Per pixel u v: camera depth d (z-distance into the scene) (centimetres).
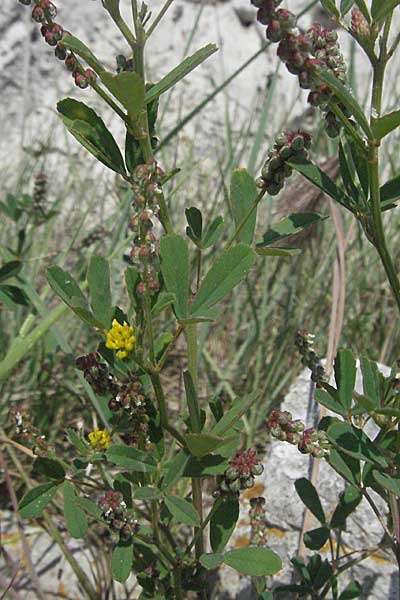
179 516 24
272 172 24
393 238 64
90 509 26
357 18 22
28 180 71
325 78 21
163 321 58
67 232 70
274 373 54
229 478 24
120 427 29
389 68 83
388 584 34
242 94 88
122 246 43
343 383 25
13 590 36
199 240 26
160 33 87
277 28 21
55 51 24
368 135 22
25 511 26
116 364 26
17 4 85
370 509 35
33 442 27
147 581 28
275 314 59
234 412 24
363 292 59
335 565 30
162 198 25
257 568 24
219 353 59
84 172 82
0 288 39
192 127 86
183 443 26
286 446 38
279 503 37
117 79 22
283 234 25
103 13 86
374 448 24
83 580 36
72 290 24
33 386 50
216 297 24
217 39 88
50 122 86
